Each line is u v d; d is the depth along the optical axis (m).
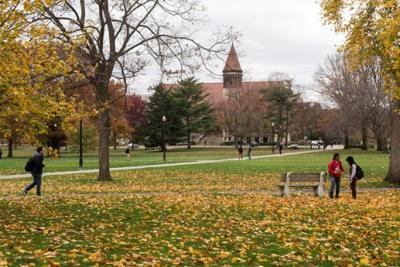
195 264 9.54
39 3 13.07
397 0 22.41
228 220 15.22
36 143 15.22
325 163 50.66
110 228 13.88
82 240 11.98
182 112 99.62
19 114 13.67
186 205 18.72
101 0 28.61
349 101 74.62
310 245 11.41
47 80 14.99
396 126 28.31
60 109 14.55
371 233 12.96
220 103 116.69
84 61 26.06
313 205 18.62
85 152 85.94
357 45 25.55
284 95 105.88
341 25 27.00
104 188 26.62
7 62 12.85
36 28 13.47
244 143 128.62
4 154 88.81
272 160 57.88
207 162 53.72
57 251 10.55
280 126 109.06
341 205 18.77
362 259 9.73
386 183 28.33
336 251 10.84
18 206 18.42
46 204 19.05
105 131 31.67
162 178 33.59
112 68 29.27
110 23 29.36
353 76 69.31
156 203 19.41
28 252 10.34
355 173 21.34
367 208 17.95
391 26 20.86
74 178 33.38
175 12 34.53
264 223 14.57
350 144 128.25
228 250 10.92
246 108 104.25
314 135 142.75
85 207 18.23
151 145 98.06
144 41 30.11
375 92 65.44
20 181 31.23
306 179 22.31
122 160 61.12
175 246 11.30
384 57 23.97
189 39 30.83
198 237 12.38
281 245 11.47
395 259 10.12
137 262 9.64
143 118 104.69
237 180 31.89
